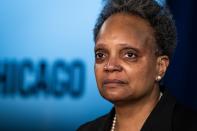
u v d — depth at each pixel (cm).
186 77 434
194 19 427
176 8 427
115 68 157
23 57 449
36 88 446
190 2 427
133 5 165
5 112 451
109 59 158
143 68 158
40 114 447
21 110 451
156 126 163
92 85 439
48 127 447
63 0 441
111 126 183
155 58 163
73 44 441
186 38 429
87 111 441
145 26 162
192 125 159
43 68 445
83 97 441
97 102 439
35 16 446
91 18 436
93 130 196
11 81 451
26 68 448
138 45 158
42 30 445
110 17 165
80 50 440
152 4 166
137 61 158
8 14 452
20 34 448
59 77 443
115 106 171
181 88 435
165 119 164
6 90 455
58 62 443
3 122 449
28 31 447
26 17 447
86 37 438
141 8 164
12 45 450
